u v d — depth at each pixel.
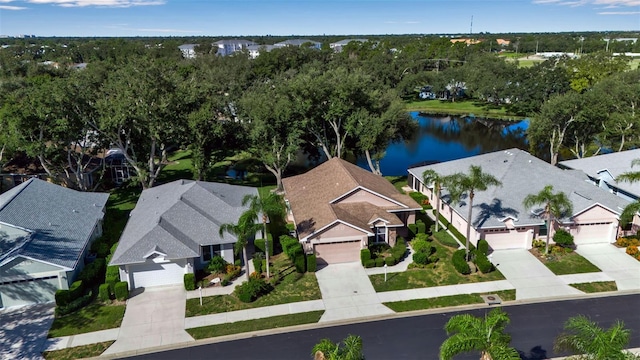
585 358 18.83
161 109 43.16
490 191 38.38
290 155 49.81
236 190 41.69
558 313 27.23
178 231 31.91
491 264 31.98
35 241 29.78
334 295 29.34
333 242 32.94
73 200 37.50
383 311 27.64
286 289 30.06
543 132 58.06
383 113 54.06
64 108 42.09
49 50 179.38
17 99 45.81
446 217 41.31
